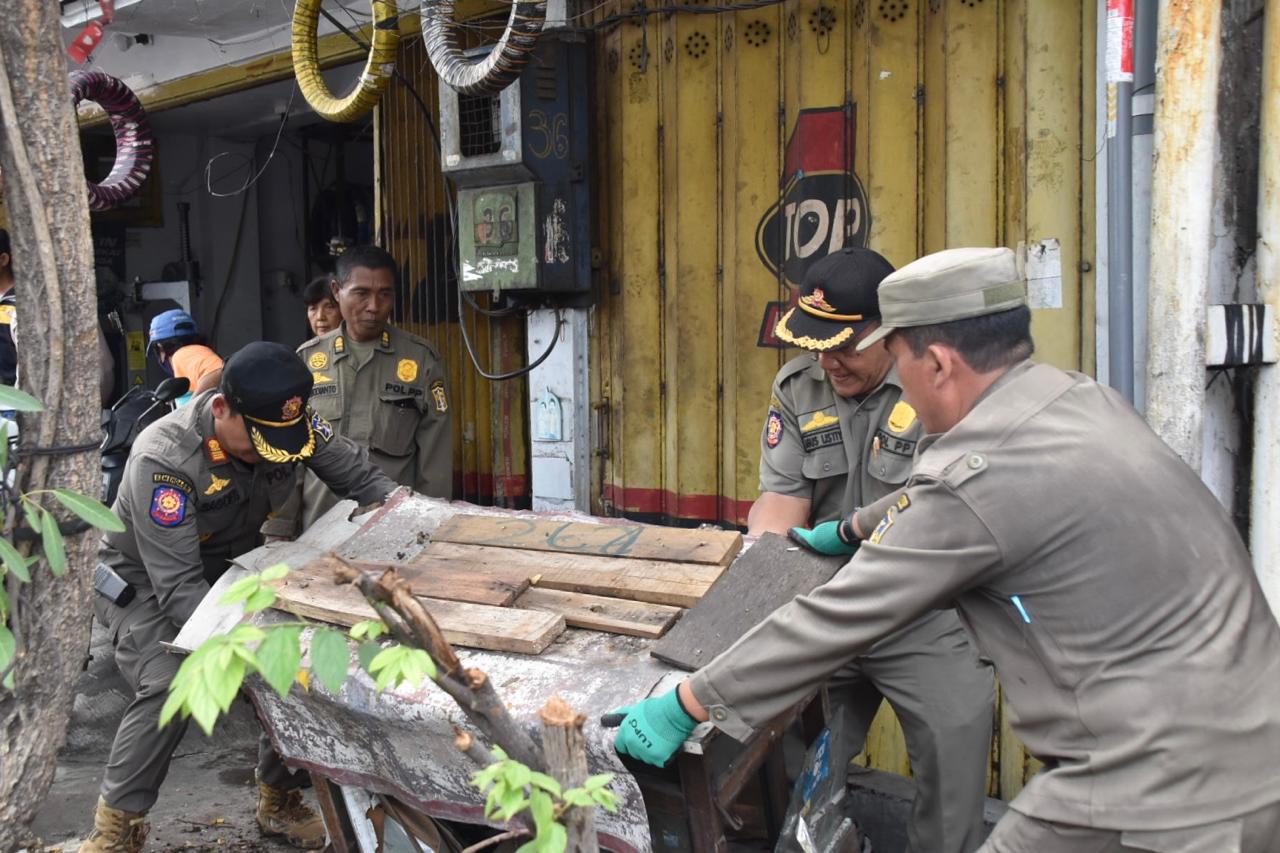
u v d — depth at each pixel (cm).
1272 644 167
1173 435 248
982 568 168
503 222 412
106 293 748
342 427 409
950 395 181
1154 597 162
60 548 176
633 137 412
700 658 208
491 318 470
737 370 392
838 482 286
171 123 714
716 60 391
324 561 270
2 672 178
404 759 229
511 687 212
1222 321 251
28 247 192
